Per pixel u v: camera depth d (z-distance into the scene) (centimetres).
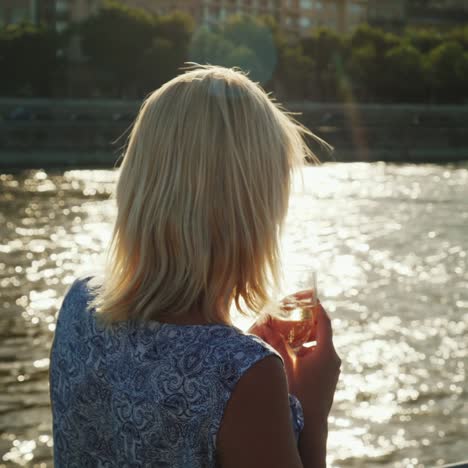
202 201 239
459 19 17988
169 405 227
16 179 8844
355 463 1912
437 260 4947
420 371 2639
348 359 2780
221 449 225
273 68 13250
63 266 4497
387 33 16588
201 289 241
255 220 242
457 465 341
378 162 11862
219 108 244
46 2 14425
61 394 254
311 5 17412
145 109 252
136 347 238
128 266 247
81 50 13138
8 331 3150
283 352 265
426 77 13950
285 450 223
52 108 11106
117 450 239
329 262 4853
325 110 12281
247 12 16575
